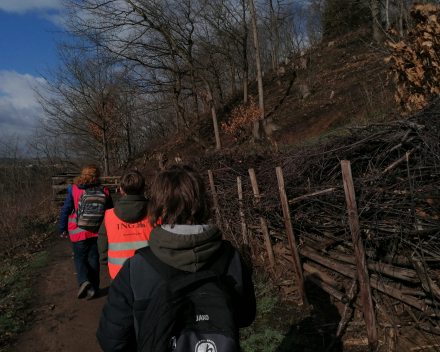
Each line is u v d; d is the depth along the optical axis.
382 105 8.76
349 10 25.09
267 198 4.15
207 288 1.25
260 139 15.88
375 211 2.93
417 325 2.69
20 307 4.29
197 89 21.00
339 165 3.58
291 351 2.98
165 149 24.14
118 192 12.12
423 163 2.89
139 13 18.20
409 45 4.51
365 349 2.80
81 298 4.48
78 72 19.86
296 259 3.57
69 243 7.42
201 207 1.42
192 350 1.12
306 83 19.89
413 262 2.71
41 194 12.48
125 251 2.59
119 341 1.28
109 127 24.45
